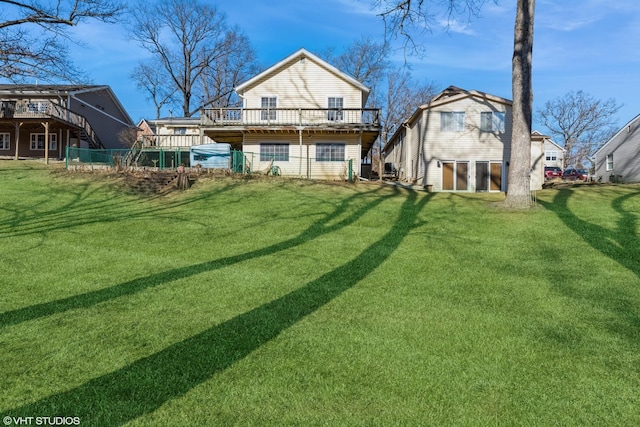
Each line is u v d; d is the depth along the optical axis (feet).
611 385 11.75
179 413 10.32
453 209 42.11
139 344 14.23
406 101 160.35
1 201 44.68
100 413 10.30
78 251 27.84
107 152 72.33
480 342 14.51
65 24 41.32
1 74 39.88
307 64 77.51
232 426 9.84
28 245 29.12
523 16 42.09
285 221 37.22
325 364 12.87
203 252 27.84
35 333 15.10
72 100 99.35
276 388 11.48
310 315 17.03
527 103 42.27
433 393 11.28
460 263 24.86
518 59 42.39
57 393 11.19
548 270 23.35
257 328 15.66
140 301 18.66
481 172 75.56
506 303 18.52
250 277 22.36
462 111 75.92
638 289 20.11
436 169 75.66
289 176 70.08
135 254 27.27
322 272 23.30
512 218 37.19
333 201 46.65
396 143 111.65
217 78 153.89
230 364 12.84
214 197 48.21
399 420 10.08
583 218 36.45
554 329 15.66
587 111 176.55
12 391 11.26
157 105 153.28
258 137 76.89
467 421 10.06
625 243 28.27
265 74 77.25
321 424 9.91
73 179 57.31
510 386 11.67
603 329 15.65
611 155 105.09
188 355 13.43
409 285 21.03
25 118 80.38
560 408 10.63
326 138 76.43
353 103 77.41
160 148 73.77
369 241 30.37
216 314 17.12
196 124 110.22
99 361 13.00
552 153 175.11
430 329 15.64
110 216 39.11
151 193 50.67
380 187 59.21
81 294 19.57
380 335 15.06
